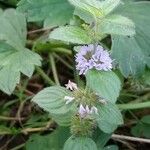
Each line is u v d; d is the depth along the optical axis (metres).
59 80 0.28
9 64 0.21
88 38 0.16
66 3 0.23
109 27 0.16
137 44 0.23
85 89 0.17
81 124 0.17
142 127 0.23
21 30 0.24
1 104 0.26
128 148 0.24
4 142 0.24
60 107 0.17
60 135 0.20
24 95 0.26
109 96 0.15
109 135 0.19
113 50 0.22
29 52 0.22
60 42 0.25
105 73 0.16
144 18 0.24
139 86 0.23
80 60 0.16
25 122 0.25
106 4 0.16
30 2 0.23
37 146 0.21
